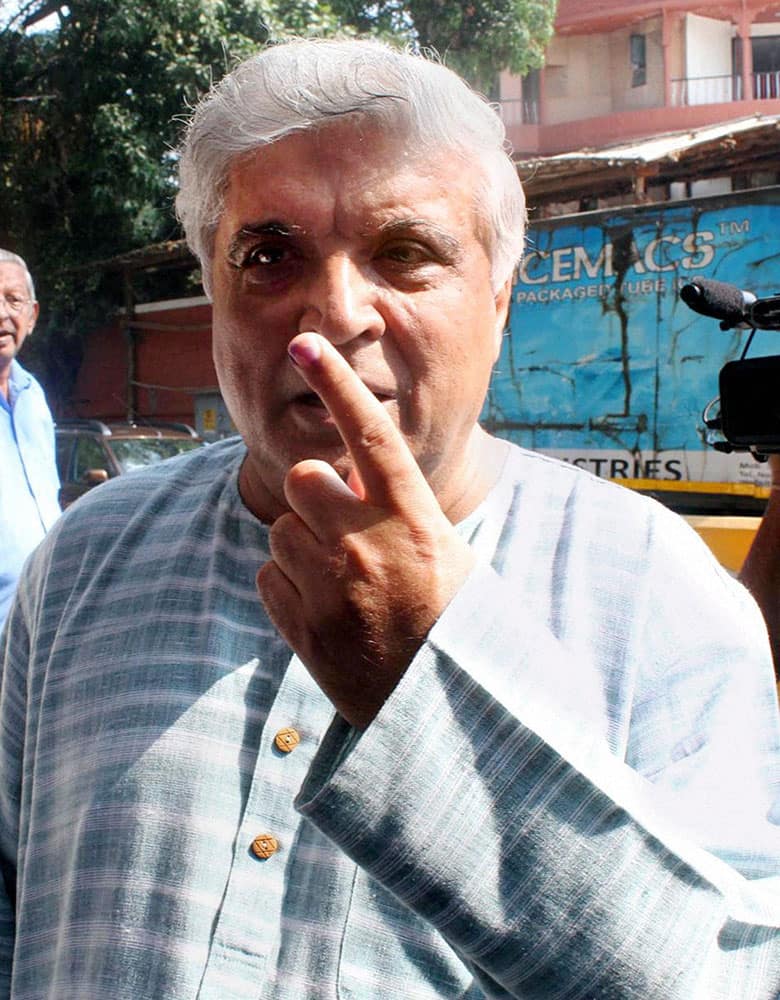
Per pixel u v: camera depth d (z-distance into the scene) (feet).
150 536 4.69
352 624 2.92
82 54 49.85
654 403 29.07
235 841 3.92
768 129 38.42
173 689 4.18
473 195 3.94
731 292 7.09
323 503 2.95
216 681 4.15
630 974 2.86
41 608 4.77
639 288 29.19
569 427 30.53
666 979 2.86
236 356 3.99
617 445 29.73
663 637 3.99
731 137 39.24
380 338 3.81
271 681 4.13
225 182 3.96
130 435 31.09
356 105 3.71
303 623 3.00
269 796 3.92
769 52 87.30
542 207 47.29
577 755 2.97
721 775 3.69
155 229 52.01
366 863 2.88
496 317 4.41
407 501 2.95
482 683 2.92
